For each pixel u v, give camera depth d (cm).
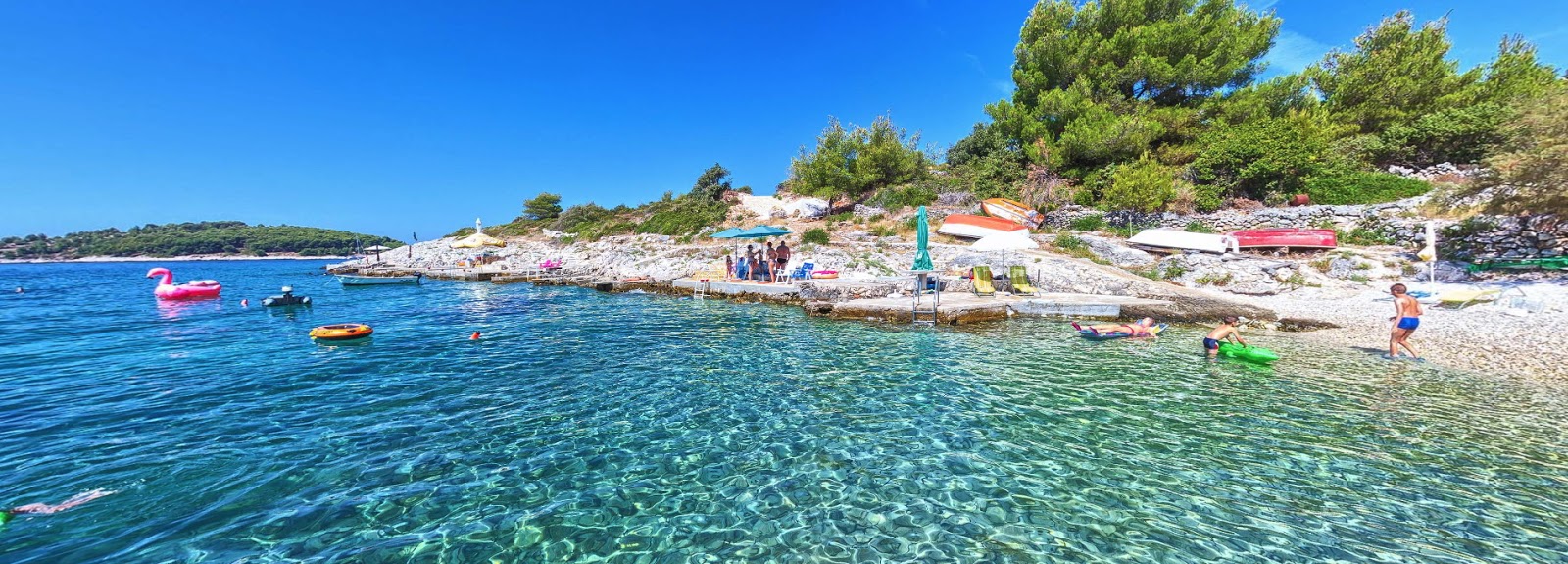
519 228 5681
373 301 2020
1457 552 365
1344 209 2200
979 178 3359
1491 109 2411
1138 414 652
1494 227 1741
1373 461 509
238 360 966
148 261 10988
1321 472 490
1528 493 440
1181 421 627
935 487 476
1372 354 948
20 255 11088
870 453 548
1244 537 392
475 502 451
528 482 489
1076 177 3039
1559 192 1391
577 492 470
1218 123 2886
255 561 366
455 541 395
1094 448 552
